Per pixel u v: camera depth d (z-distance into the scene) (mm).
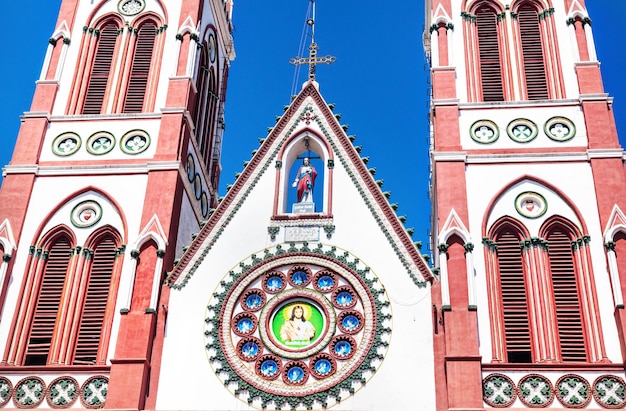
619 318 39156
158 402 39219
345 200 43875
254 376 39531
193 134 49625
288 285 41875
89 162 46750
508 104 46375
